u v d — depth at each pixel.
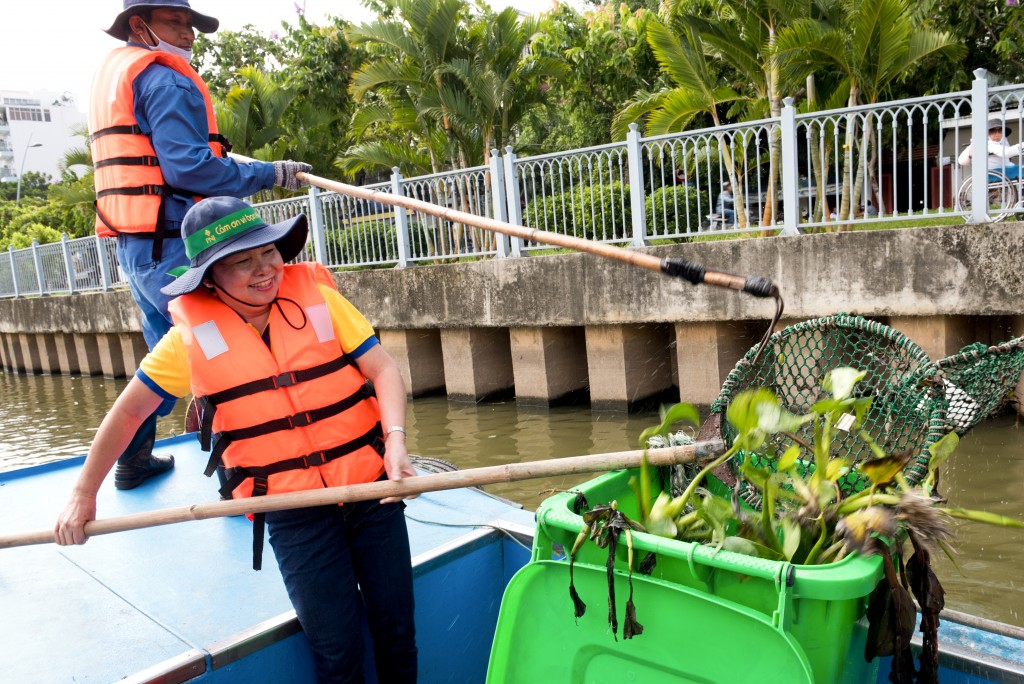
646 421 8.06
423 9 11.82
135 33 2.89
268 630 2.04
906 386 1.82
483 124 12.71
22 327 17.25
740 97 9.67
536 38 13.09
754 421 1.57
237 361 1.89
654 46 9.65
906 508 1.48
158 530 2.90
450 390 9.79
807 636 1.45
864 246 6.63
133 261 2.94
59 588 2.45
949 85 10.97
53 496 3.41
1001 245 6.05
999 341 6.86
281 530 1.95
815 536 1.59
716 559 1.45
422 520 2.78
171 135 2.73
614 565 1.63
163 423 10.85
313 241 10.92
